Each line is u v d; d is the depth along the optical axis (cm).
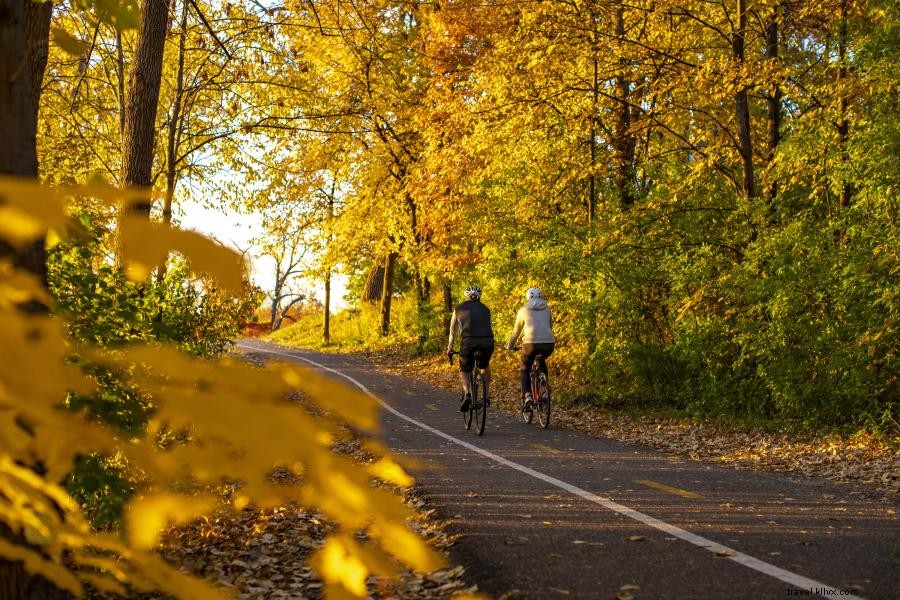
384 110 2025
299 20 1421
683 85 1469
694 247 1447
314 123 1741
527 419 1342
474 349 1164
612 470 837
